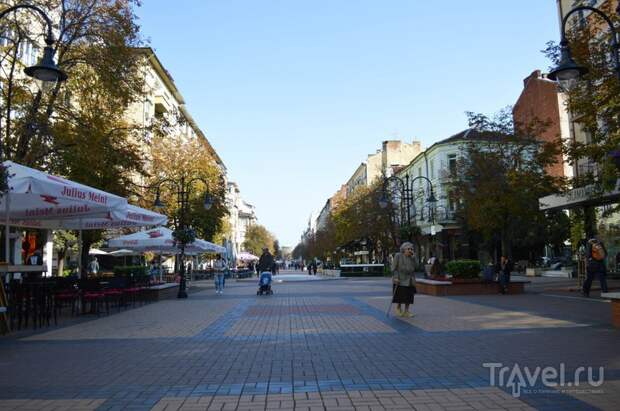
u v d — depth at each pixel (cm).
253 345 904
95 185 2167
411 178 6231
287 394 575
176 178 3991
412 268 1314
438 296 2011
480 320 1203
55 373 699
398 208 4953
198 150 4266
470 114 2603
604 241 2689
